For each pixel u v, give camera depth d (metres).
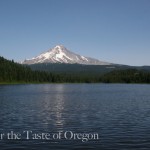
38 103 81.94
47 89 178.25
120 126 43.31
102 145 31.73
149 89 189.62
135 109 67.50
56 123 46.03
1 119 50.06
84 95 122.81
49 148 30.53
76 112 60.94
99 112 61.06
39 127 42.41
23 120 49.03
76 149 30.20
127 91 161.25
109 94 131.62
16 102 84.50
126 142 32.97
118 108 69.62
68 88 199.12
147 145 31.64
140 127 42.50
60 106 73.81
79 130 40.12
